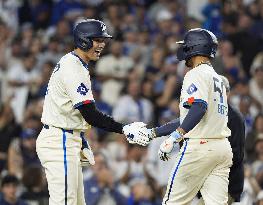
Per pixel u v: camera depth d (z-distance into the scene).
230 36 69.12
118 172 51.56
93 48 31.11
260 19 71.50
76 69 30.78
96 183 47.94
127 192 49.78
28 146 52.56
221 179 31.08
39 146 31.08
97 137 53.34
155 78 62.94
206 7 72.31
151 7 75.12
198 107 29.98
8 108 57.28
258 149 50.84
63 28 70.00
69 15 71.50
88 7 73.31
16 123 57.00
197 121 29.95
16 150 52.34
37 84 62.97
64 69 30.78
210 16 71.69
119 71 64.69
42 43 68.94
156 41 68.12
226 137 31.41
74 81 30.59
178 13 72.88
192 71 30.70
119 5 72.69
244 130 33.97
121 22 71.00
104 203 47.94
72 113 30.86
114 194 48.41
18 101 62.59
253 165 50.59
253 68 66.81
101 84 63.47
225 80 33.66
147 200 49.22
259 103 62.16
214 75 30.86
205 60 31.08
